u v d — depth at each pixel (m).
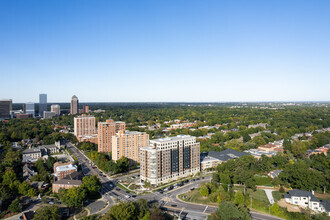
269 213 172.00
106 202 192.75
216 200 192.25
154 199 197.62
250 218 152.88
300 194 186.12
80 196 183.00
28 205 188.75
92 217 158.12
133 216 158.88
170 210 178.12
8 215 172.50
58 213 161.00
